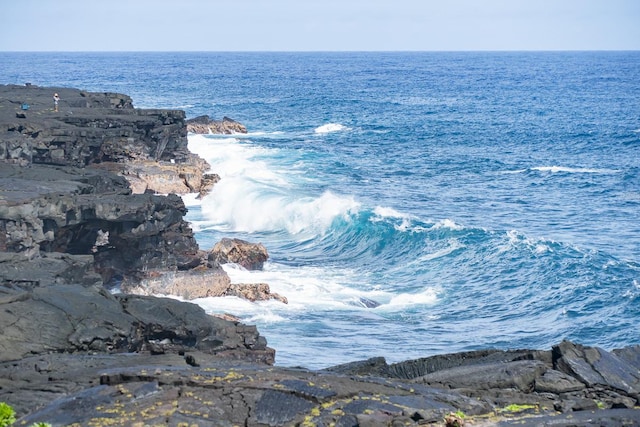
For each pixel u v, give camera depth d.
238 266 56.84
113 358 30.44
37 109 86.44
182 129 86.75
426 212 77.00
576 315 49.22
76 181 55.06
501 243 60.66
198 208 74.06
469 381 27.56
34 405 25.45
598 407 25.34
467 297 52.78
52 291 36.06
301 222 68.88
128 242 50.91
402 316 49.28
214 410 24.06
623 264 57.19
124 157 77.50
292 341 44.03
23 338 32.25
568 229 70.88
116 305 36.09
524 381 27.19
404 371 30.61
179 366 28.31
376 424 23.09
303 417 23.78
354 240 64.56
